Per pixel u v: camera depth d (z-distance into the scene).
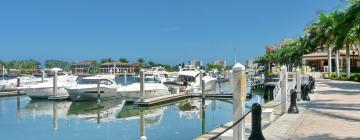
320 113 17.83
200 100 39.91
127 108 32.78
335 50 47.81
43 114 29.62
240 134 8.52
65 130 21.92
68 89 37.38
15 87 46.91
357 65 84.88
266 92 39.22
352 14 37.19
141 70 34.12
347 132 13.03
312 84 30.55
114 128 22.38
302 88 27.22
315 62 88.19
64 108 33.47
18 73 85.25
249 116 16.58
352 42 42.97
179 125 23.00
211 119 25.55
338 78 59.09
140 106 33.41
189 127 22.16
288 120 15.59
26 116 28.31
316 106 20.88
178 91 42.19
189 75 45.22
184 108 32.91
